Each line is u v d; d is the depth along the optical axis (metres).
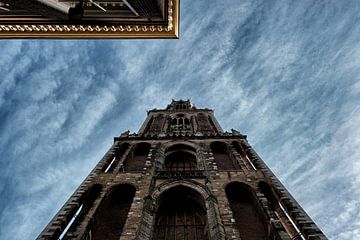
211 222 16.75
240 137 30.58
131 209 17.75
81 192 20.06
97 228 17.80
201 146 28.55
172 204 20.64
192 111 45.91
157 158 25.64
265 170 23.09
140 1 13.97
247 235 17.30
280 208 19.61
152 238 16.70
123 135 31.95
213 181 21.22
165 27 15.87
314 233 15.88
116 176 22.38
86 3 14.73
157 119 42.88
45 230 15.93
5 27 14.80
